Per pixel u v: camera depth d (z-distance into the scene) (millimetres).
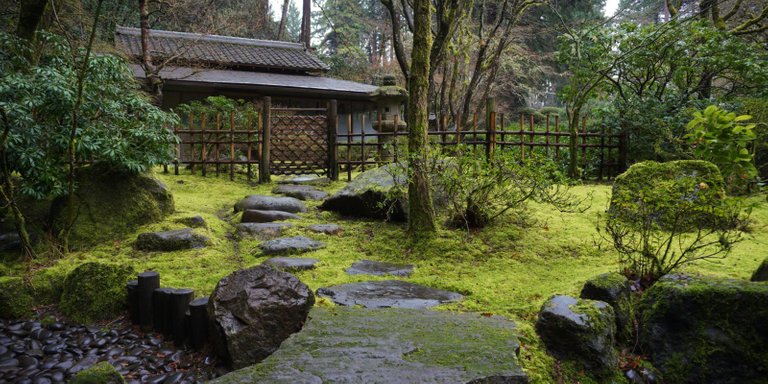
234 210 5953
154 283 3361
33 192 4262
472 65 18141
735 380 2566
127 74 5195
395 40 9008
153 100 9758
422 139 4598
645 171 4820
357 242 4801
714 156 3330
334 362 2283
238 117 8766
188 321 3125
